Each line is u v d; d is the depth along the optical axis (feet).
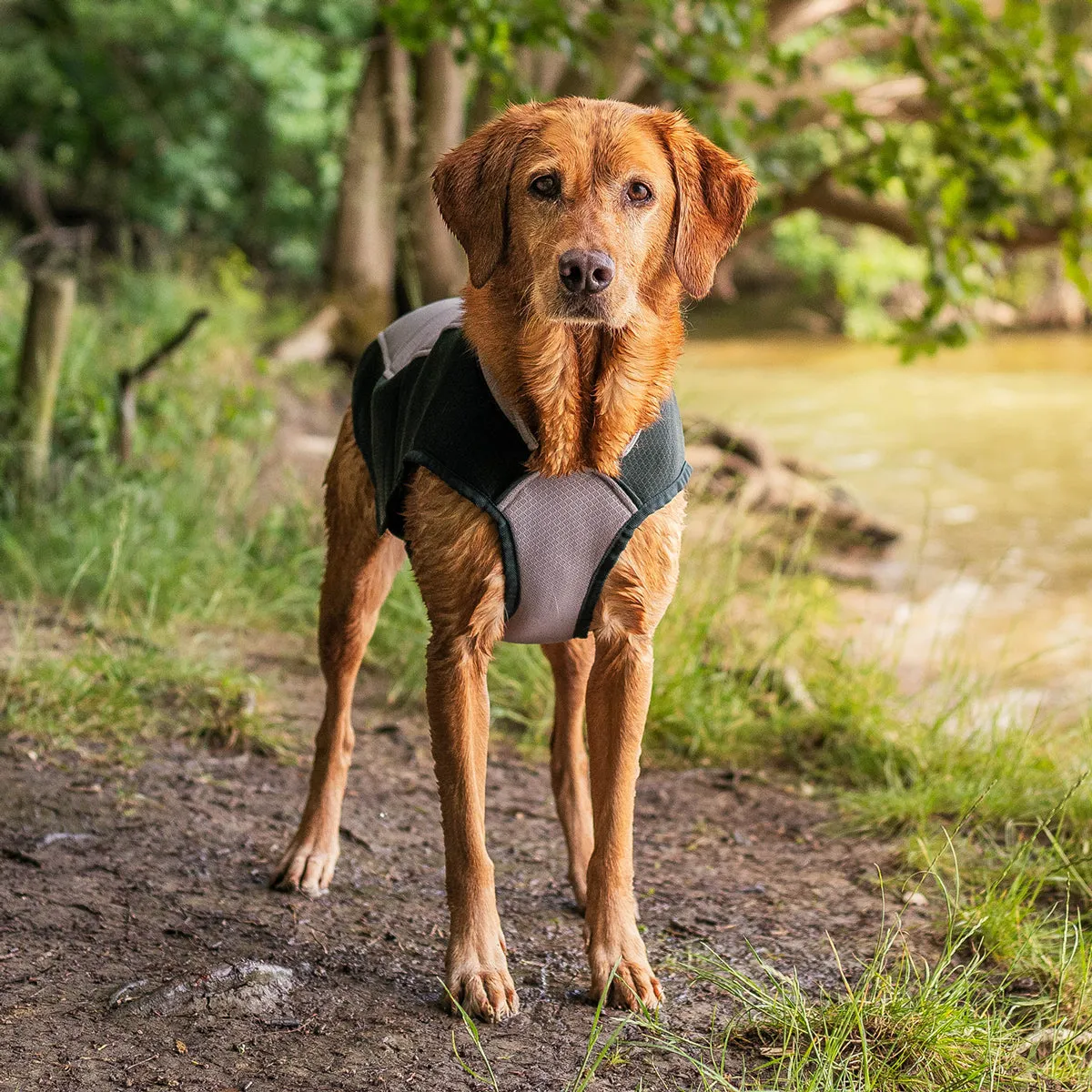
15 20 26.91
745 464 13.44
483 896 5.30
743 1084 4.88
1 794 6.32
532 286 5.21
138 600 8.49
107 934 5.50
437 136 15.40
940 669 8.85
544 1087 4.91
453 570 5.26
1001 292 31.37
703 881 6.24
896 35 14.70
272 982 5.26
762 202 12.88
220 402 11.68
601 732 5.41
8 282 14.66
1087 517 14.01
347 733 6.05
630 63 13.82
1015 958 5.59
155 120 26.73
